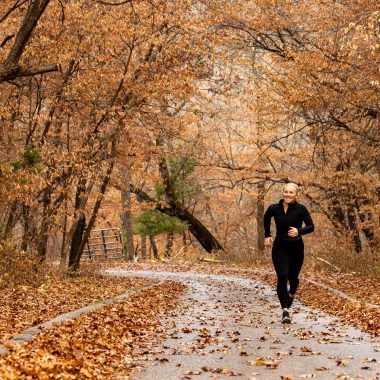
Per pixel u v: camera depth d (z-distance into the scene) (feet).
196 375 19.70
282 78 62.34
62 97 64.13
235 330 30.91
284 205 34.19
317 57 56.54
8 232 59.21
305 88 58.80
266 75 64.23
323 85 57.93
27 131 67.05
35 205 61.16
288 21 67.26
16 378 17.01
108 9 62.03
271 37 76.48
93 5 60.64
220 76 74.84
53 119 66.39
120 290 54.70
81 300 44.91
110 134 67.36
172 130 76.69
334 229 96.99
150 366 21.36
